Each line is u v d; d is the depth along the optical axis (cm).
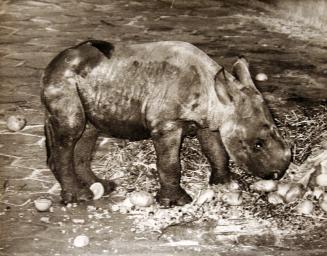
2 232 480
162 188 496
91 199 504
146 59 480
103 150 554
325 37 776
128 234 478
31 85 655
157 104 477
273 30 807
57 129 484
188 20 857
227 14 884
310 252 465
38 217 492
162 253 464
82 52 481
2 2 916
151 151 541
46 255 463
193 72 477
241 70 484
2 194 513
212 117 479
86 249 468
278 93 647
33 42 756
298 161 532
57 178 500
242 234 478
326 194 496
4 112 610
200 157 536
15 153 557
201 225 484
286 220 487
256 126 477
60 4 925
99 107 482
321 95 645
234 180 508
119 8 914
